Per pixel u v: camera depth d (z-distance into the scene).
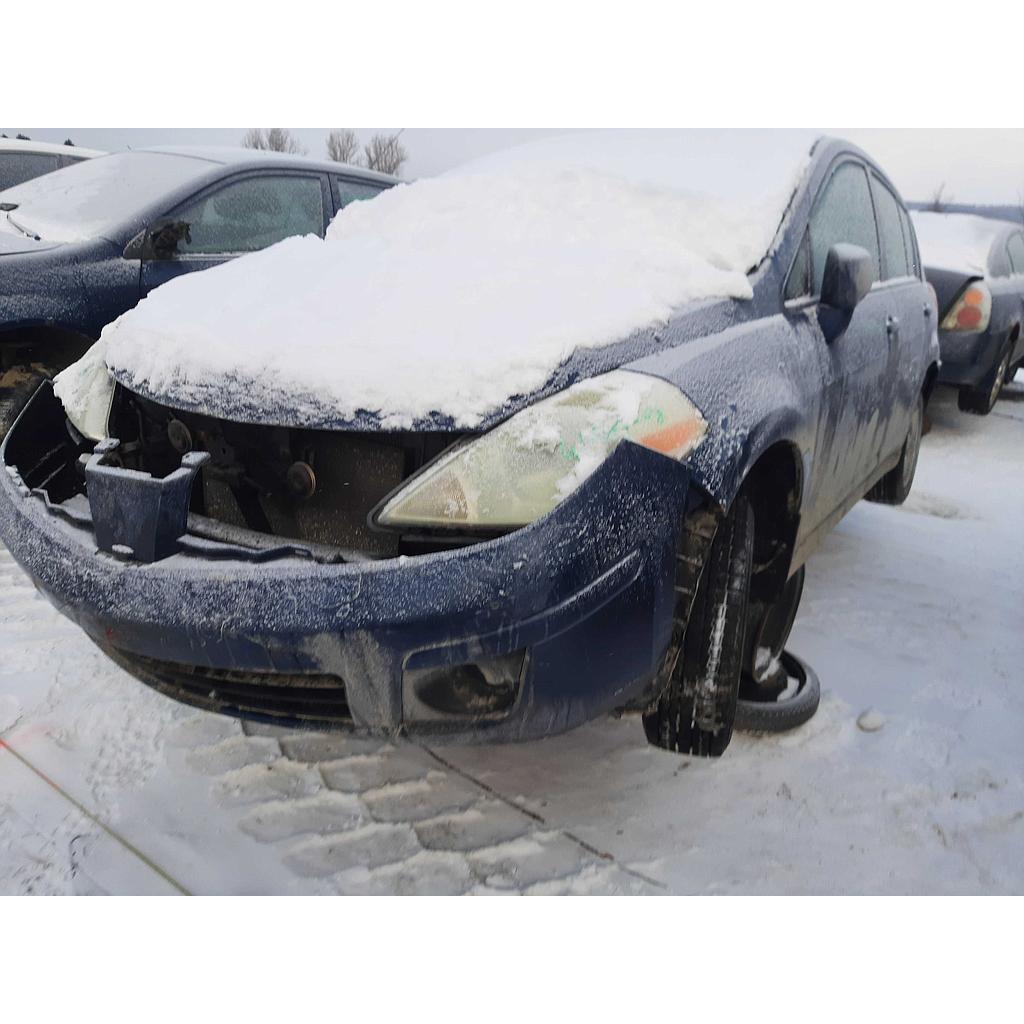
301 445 1.91
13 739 2.27
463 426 1.69
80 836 1.97
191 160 4.53
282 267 2.39
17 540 1.95
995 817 2.15
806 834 2.07
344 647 1.62
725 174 2.66
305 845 1.98
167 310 2.21
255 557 1.69
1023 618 3.32
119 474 1.77
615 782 2.22
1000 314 6.32
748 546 2.04
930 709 2.62
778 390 2.12
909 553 3.98
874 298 3.12
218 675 1.81
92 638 1.96
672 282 2.16
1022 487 5.30
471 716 1.71
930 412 7.25
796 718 2.44
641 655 1.76
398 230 2.70
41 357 3.73
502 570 1.59
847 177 3.05
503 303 1.97
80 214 4.14
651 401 1.78
